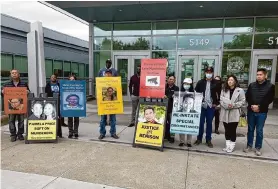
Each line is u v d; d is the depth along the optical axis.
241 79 10.29
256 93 4.38
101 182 3.29
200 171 3.71
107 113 5.18
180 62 10.95
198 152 4.59
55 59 16.14
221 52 10.39
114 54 11.79
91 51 12.03
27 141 4.92
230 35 10.27
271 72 9.95
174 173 3.62
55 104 5.15
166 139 5.25
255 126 4.62
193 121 4.66
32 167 3.74
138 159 4.14
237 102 4.39
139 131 4.83
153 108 4.80
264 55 9.95
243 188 3.21
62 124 6.52
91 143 5.02
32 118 5.03
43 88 6.74
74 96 5.23
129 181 3.34
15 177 3.39
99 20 11.37
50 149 4.59
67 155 4.29
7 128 6.17
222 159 4.24
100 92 5.13
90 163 3.94
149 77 4.86
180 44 10.90
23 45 12.80
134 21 11.34
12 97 4.97
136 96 6.38
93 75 12.18
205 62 10.63
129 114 8.34
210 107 4.80
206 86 4.85
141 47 11.43
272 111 9.28
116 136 5.38
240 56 10.23
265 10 9.02
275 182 3.39
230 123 4.49
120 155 4.32
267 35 9.91
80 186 3.17
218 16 10.12
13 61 12.05
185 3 8.32
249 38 10.09
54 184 3.21
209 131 4.89
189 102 4.70
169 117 5.12
